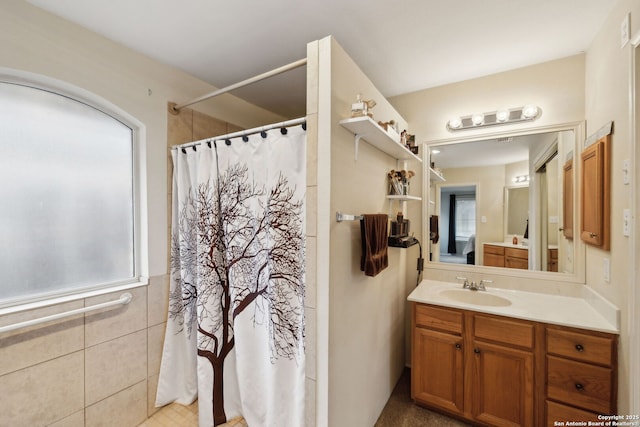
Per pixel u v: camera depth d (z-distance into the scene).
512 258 2.04
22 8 1.26
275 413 1.44
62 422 1.40
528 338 1.55
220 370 1.74
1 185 1.29
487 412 1.66
